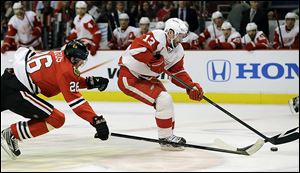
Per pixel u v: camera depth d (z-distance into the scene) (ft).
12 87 43.06
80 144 53.31
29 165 43.50
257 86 88.89
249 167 42.86
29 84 43.06
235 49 89.76
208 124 67.67
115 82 92.99
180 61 50.93
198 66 90.68
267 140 47.80
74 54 42.63
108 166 43.21
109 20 97.04
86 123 67.87
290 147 51.37
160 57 49.01
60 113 44.29
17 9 95.76
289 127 65.10
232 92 89.71
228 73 89.61
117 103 90.84
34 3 110.11
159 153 48.62
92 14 102.27
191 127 65.31
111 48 95.50
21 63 43.50
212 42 91.86
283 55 87.66
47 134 59.11
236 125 66.74
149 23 93.97
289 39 93.20
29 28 97.25
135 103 90.58
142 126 66.23
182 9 95.35
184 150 49.98
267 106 85.66
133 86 49.26
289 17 92.43
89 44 93.50
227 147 50.72
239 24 98.68
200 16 102.27
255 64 88.63
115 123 68.85
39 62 43.32
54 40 100.78
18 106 42.91
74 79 42.86
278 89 88.22
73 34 94.73
